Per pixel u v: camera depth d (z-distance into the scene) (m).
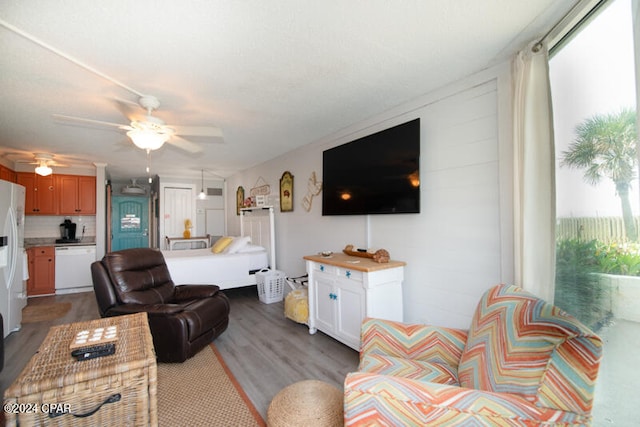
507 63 1.93
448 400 0.97
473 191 2.14
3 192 2.88
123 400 1.34
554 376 0.93
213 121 3.04
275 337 2.92
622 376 1.29
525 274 1.67
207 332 2.59
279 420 1.41
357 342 2.41
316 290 2.93
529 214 1.66
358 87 2.30
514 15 1.49
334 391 1.58
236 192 6.51
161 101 2.48
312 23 1.51
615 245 1.32
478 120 2.11
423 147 2.49
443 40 1.70
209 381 2.14
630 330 1.25
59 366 1.32
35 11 1.36
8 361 2.50
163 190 6.65
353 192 3.03
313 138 3.78
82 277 5.00
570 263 1.58
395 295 2.50
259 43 1.68
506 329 1.17
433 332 1.58
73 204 5.13
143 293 2.69
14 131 3.19
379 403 1.01
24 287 3.60
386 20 1.51
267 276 4.14
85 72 1.95
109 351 1.45
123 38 1.60
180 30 1.54
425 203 2.47
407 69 2.04
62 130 3.15
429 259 2.44
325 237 3.71
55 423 1.21
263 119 3.02
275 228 4.86
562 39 1.58
